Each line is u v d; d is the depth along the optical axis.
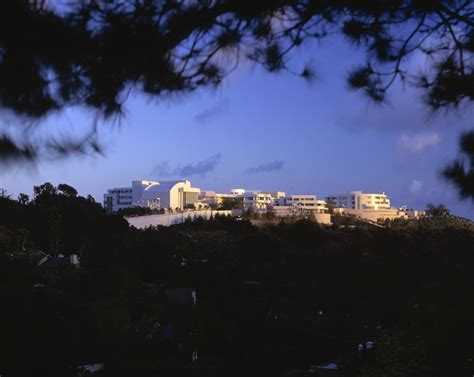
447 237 36.91
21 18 3.15
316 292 43.09
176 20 3.94
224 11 4.20
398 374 12.25
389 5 4.55
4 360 15.69
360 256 48.16
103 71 3.73
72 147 3.47
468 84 5.23
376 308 32.38
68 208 69.25
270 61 4.86
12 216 62.38
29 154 3.29
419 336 12.63
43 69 3.48
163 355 28.62
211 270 54.56
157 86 4.10
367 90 5.60
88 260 58.56
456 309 12.61
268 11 4.37
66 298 24.20
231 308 42.84
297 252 62.69
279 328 36.66
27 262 41.75
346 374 15.46
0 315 16.50
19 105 3.39
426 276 22.88
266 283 50.00
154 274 55.69
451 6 4.71
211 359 30.38
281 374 26.48
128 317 29.52
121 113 3.93
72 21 3.44
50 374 16.66
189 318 37.88
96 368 21.88
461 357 12.23
